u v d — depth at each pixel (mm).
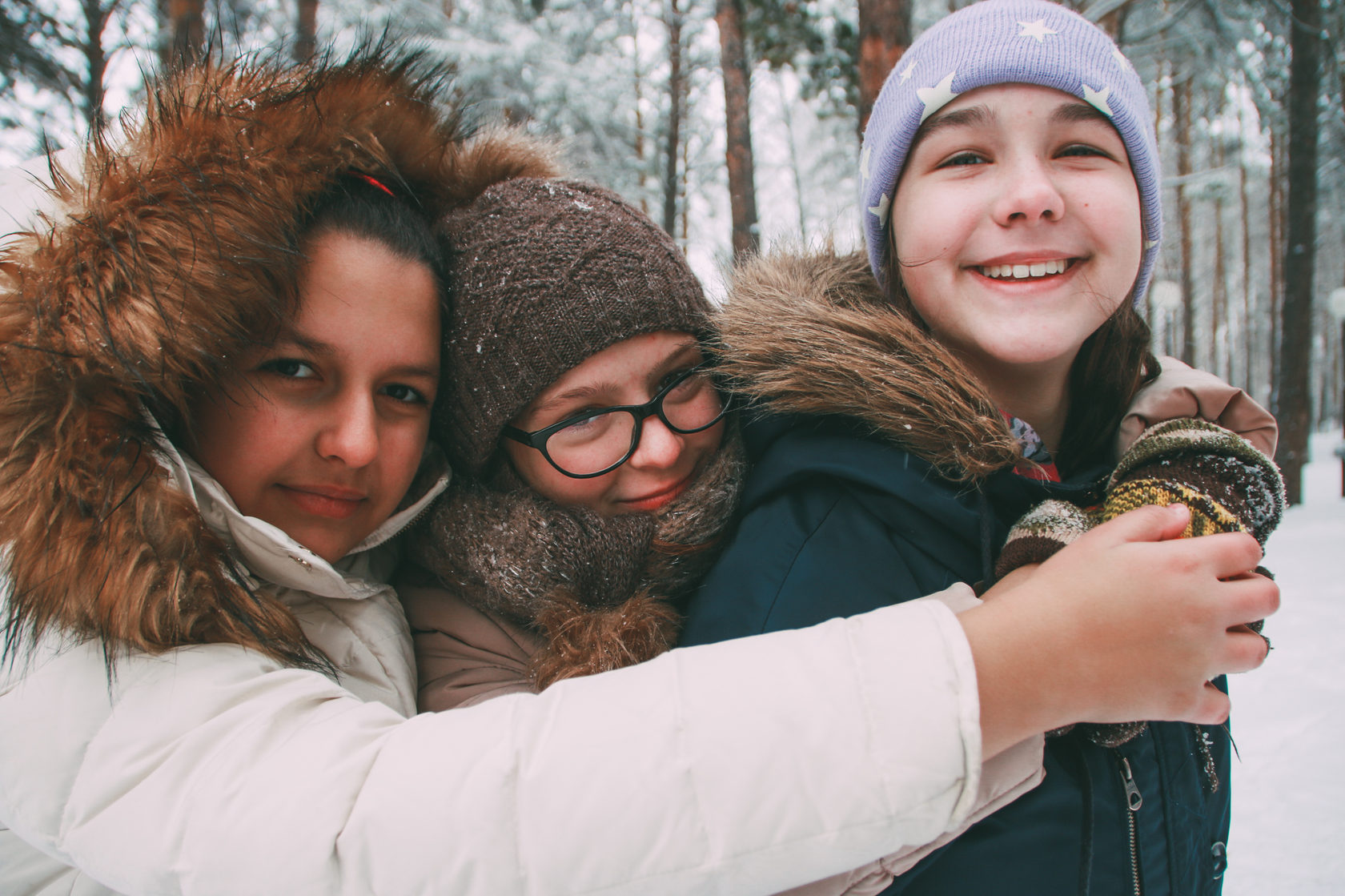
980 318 518
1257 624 449
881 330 526
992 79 506
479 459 574
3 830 465
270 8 2613
